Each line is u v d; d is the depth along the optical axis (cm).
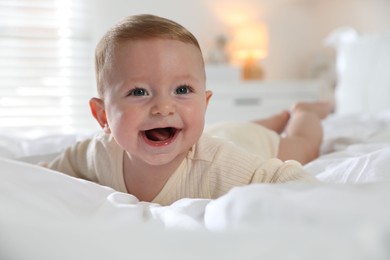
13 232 35
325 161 94
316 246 33
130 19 81
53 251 34
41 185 58
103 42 81
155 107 74
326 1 389
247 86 318
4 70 290
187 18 350
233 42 367
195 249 33
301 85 334
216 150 83
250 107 318
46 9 297
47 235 35
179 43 77
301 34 397
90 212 58
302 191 46
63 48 302
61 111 302
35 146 123
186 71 77
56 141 126
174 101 76
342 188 46
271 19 386
